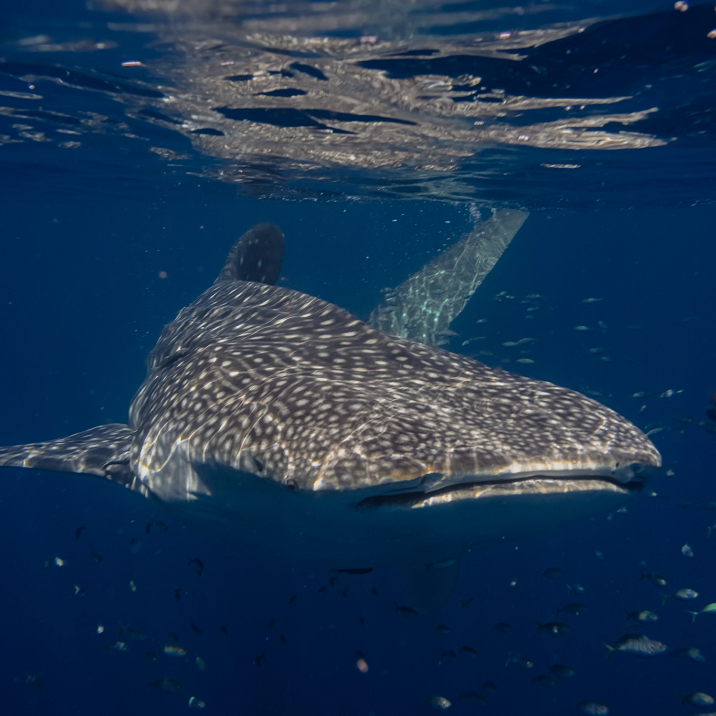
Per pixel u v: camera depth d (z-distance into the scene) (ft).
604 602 55.01
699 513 79.10
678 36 20.80
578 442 8.29
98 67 25.07
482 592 54.95
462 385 10.68
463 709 41.01
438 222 108.58
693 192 64.49
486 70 24.06
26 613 74.13
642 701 42.65
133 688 49.34
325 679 44.86
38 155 48.37
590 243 214.28
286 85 26.55
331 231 166.09
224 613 52.44
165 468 10.45
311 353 11.69
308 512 8.10
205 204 95.91
